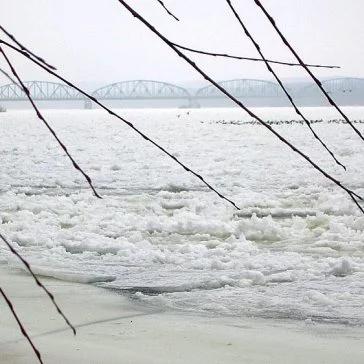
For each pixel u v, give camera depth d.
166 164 28.25
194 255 9.91
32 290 7.58
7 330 5.83
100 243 10.60
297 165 26.72
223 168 25.98
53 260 9.54
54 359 5.04
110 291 7.71
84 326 6.08
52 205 15.34
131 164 28.52
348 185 19.89
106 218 13.59
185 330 5.99
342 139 45.50
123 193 18.97
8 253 10.04
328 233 11.49
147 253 9.98
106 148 39.97
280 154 32.97
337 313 6.77
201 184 20.67
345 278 8.44
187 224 12.28
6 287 7.69
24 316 6.36
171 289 7.96
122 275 8.66
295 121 86.75
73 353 5.20
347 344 5.62
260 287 7.98
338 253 10.31
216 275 8.56
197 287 8.09
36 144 44.50
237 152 34.97
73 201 16.67
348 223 12.62
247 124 79.75
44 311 6.60
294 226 12.80
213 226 12.17
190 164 28.25
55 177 23.23
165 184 20.42
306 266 9.10
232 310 6.90
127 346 5.44
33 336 5.66
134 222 12.88
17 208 15.21
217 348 5.44
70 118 123.56
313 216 13.73
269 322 6.39
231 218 14.01
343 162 27.67
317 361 5.14
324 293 7.67
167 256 9.66
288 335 5.88
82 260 9.67
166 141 46.88
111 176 23.34
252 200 16.11
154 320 6.37
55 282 8.11
